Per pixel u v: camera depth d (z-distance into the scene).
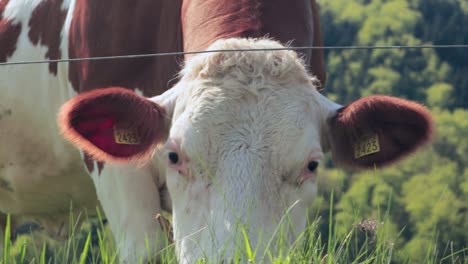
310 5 7.22
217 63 6.09
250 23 6.56
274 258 5.45
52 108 8.19
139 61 7.31
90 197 8.59
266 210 5.71
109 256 6.13
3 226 9.52
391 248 5.87
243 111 5.92
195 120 5.93
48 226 9.12
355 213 6.20
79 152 7.91
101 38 7.47
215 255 5.59
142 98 6.14
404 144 6.27
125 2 7.37
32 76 8.30
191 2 6.89
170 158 6.02
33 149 8.45
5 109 8.49
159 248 6.89
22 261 5.93
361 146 6.27
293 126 5.91
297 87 6.08
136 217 7.01
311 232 5.83
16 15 8.53
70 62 7.83
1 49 8.52
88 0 7.64
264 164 5.80
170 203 7.12
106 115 6.09
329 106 6.34
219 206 5.73
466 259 6.29
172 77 7.05
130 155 6.17
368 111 6.15
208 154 5.85
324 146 6.40
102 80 7.44
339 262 5.91
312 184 5.97
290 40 6.69
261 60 6.11
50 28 8.17
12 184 8.71
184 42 6.87
